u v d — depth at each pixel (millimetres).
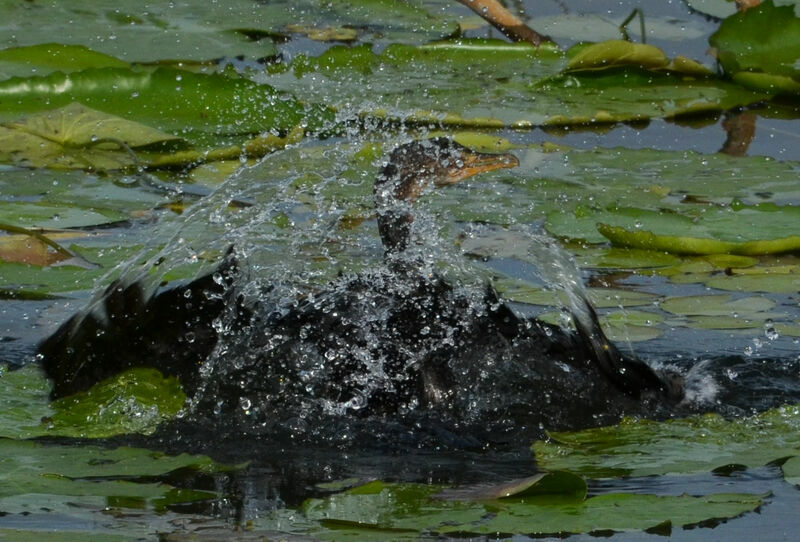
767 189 17031
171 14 23078
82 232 15375
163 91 19016
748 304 13844
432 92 20453
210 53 21156
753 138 19297
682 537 9016
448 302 12742
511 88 20859
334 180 17219
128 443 10648
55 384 11805
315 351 12023
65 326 12672
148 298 12578
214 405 11352
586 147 18812
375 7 24078
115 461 10180
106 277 13922
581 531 8758
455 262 13984
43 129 18031
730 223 15734
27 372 12062
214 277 12852
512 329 12562
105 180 17125
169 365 11883
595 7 24125
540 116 19609
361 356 12000
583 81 21109
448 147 15430
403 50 22094
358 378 11789
